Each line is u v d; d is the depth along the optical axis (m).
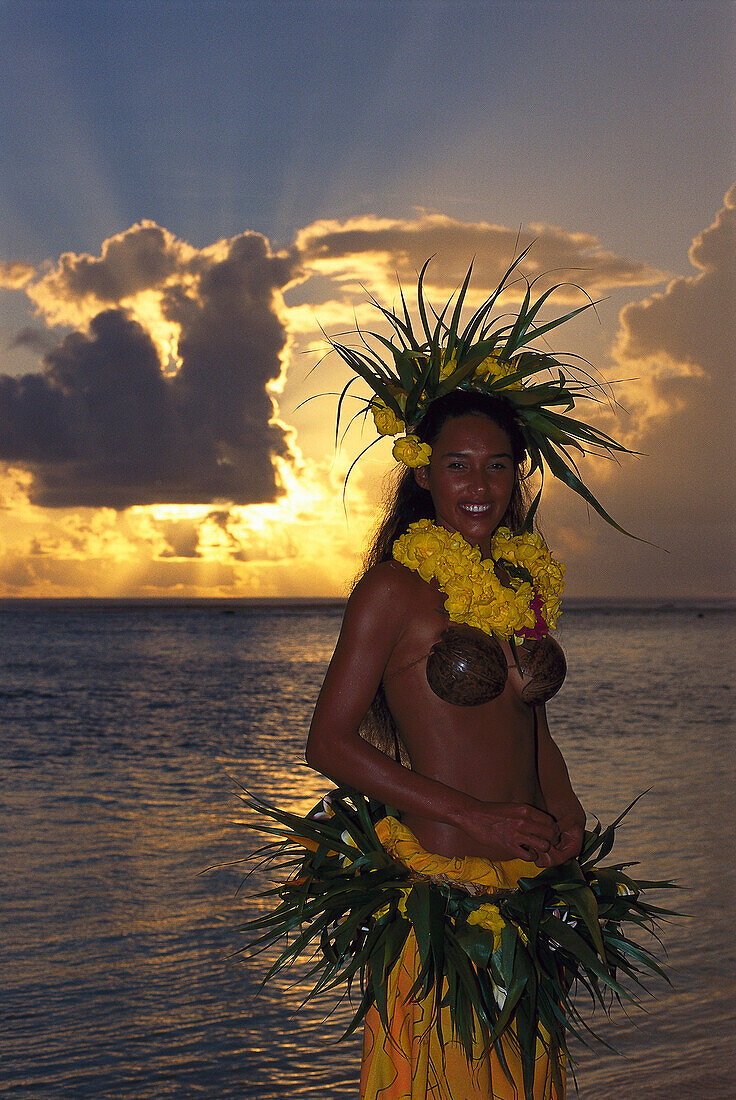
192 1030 6.45
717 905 8.55
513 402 2.25
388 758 2.01
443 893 1.99
